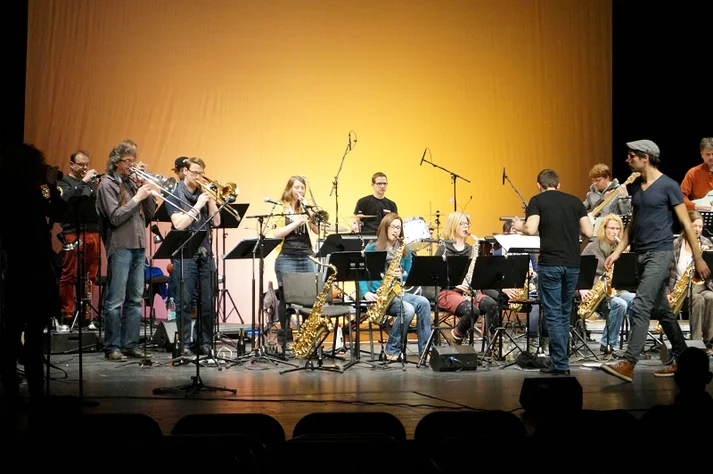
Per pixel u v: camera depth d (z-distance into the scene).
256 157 10.47
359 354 7.08
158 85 10.27
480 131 10.98
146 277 8.95
